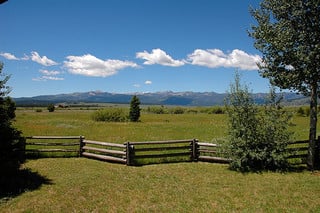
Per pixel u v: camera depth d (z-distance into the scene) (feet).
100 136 94.02
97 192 36.45
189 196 35.35
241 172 46.42
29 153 59.72
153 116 243.60
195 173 46.14
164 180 42.09
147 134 100.27
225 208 31.58
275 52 44.88
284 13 43.98
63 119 185.57
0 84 38.65
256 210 30.99
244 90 48.08
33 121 159.12
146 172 46.78
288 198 34.40
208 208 31.60
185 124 148.36
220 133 102.58
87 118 202.90
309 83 44.65
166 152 68.03
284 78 44.62
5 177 40.93
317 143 51.67
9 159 40.19
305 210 30.89
